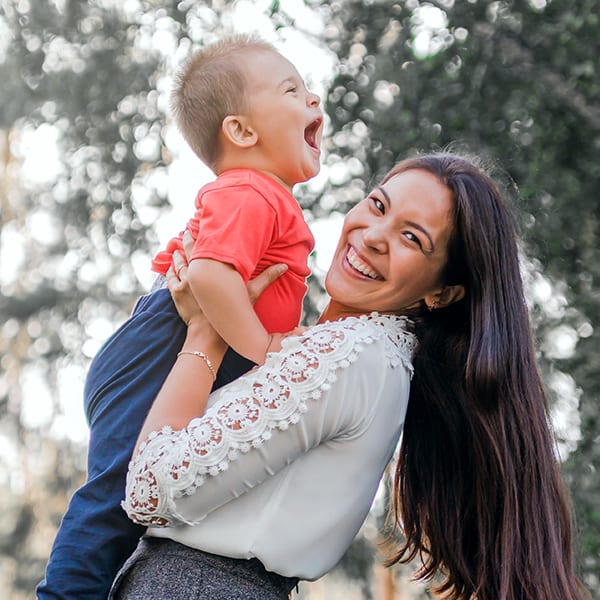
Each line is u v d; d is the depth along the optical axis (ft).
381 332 9.37
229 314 8.98
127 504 8.69
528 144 23.00
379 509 25.02
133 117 33.71
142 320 9.70
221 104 9.85
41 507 44.96
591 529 20.63
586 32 22.66
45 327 41.45
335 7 25.20
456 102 23.47
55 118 34.68
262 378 8.78
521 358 9.93
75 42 34.30
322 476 8.99
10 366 42.93
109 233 34.32
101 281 37.22
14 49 35.29
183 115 10.14
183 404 8.93
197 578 8.75
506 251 9.85
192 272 9.03
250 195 9.30
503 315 9.85
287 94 9.87
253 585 8.82
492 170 10.64
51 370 41.29
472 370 9.80
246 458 8.59
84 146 33.99
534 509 10.00
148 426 8.86
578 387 22.13
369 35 24.90
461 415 10.29
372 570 31.91
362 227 9.72
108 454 9.29
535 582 9.96
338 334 9.05
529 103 22.88
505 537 9.97
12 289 42.32
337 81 25.09
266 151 9.81
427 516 10.66
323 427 8.84
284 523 8.80
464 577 10.49
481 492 10.18
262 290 9.31
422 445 10.69
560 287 22.68
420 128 23.59
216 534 8.73
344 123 25.13
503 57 23.27
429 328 10.32
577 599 10.17
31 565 45.32
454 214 9.63
